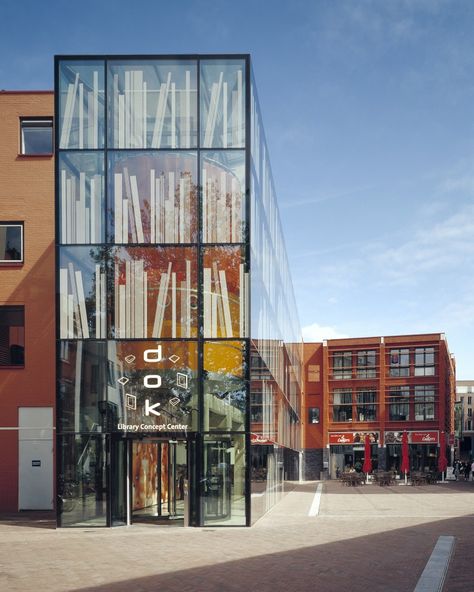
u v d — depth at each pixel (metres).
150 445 23.05
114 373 20.55
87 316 20.72
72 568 13.45
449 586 11.45
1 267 25.98
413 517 22.75
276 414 31.00
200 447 20.30
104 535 18.55
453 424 101.19
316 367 74.06
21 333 25.91
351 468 71.44
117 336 20.64
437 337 71.00
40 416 25.50
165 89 21.20
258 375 22.70
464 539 17.03
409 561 13.89
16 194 26.14
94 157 21.08
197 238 20.86
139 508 22.25
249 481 20.19
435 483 50.75
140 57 21.27
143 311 20.70
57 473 20.22
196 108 21.16
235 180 20.94
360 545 16.14
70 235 20.94
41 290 25.92
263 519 22.61
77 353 20.62
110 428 20.36
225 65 21.25
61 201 21.03
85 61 21.33
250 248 20.81
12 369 25.64
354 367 73.06
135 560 14.38
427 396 70.69
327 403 73.12
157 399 20.48
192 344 20.59
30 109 26.36
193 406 20.42
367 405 72.31
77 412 20.45
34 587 11.66
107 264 20.81
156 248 20.84
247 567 13.45
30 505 25.17
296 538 17.59
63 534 18.81
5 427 25.47
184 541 17.27
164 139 21.09
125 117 21.16
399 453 71.00
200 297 20.72
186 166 21.02
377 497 34.53
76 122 21.19
